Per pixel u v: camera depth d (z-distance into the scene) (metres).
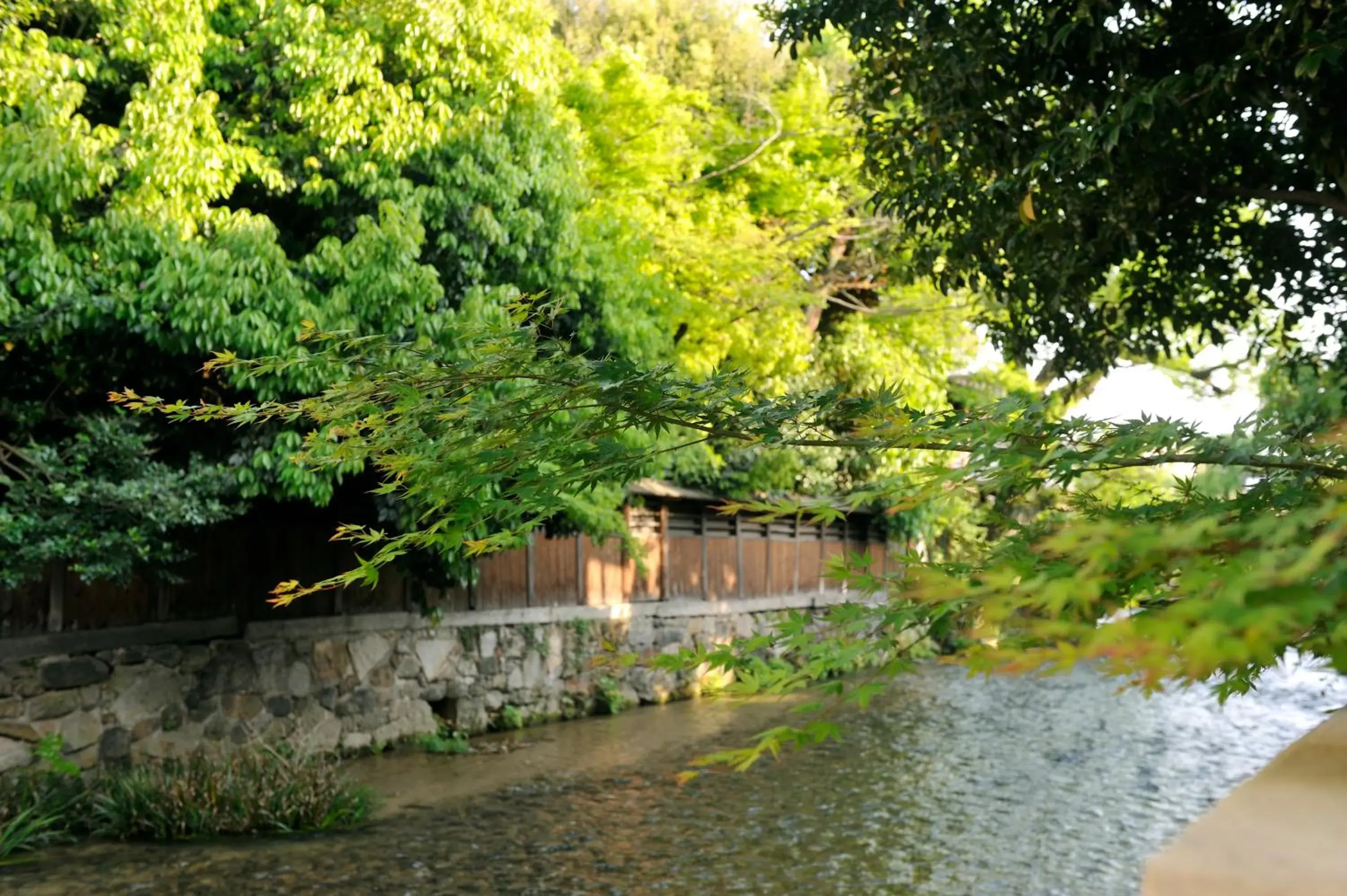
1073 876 7.72
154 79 8.48
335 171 9.38
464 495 1.87
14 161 7.68
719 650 1.44
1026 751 13.01
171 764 10.20
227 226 8.47
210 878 7.48
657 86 17.80
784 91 23.62
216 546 11.21
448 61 9.54
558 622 15.70
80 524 7.79
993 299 6.76
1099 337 6.26
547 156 10.47
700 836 8.88
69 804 8.82
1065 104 5.33
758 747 1.33
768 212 21.27
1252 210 6.61
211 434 9.68
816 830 9.07
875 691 1.25
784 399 1.81
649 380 1.75
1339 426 1.35
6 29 8.09
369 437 1.96
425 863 7.96
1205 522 0.77
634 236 13.33
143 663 10.37
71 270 7.95
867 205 6.68
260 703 11.51
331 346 2.01
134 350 8.83
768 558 20.98
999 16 5.42
